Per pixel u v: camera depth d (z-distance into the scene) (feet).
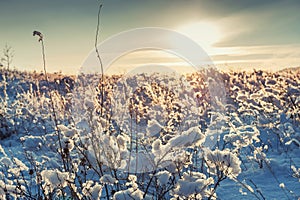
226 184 14.34
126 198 8.42
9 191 10.35
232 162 9.29
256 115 21.13
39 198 10.60
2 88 44.19
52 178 9.36
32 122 28.45
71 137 11.27
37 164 12.31
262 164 15.81
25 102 34.12
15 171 11.35
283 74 30.14
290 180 14.51
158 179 9.17
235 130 14.51
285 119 22.50
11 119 28.94
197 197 9.30
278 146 18.98
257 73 32.09
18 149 22.95
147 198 8.98
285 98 22.71
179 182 8.62
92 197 9.32
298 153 17.69
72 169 11.02
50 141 13.69
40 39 10.87
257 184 14.32
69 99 22.11
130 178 9.85
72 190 9.77
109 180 9.43
